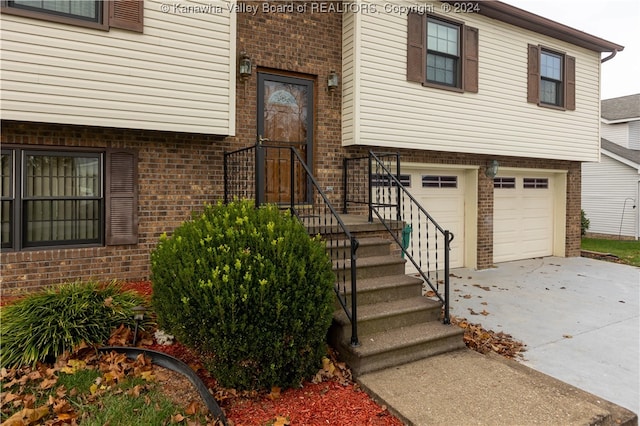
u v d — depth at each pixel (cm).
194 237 304
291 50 624
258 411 271
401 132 673
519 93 822
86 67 442
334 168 661
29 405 263
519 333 459
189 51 494
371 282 421
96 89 448
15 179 462
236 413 267
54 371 305
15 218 463
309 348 296
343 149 669
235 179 581
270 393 290
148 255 527
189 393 288
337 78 646
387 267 450
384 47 655
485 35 773
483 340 419
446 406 276
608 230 1541
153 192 529
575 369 369
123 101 461
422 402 281
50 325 331
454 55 745
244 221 309
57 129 476
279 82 627
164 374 312
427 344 362
